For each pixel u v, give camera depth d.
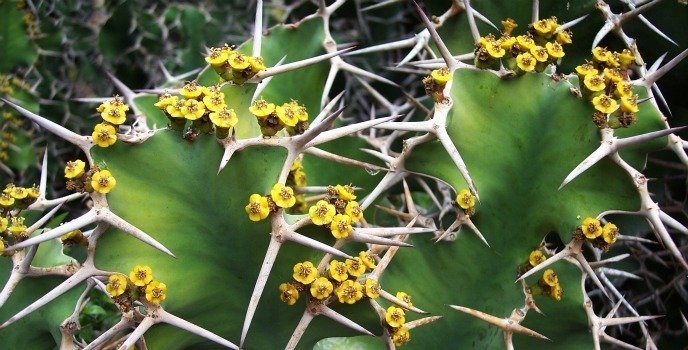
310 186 0.48
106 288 0.34
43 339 0.38
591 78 0.37
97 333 0.52
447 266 0.40
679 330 0.48
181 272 0.35
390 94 0.69
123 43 0.70
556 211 0.38
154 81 0.69
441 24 0.48
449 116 0.37
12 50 0.63
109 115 0.33
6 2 0.62
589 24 0.45
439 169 0.39
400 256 0.40
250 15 0.74
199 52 0.70
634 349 0.40
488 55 0.38
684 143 0.38
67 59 0.69
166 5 0.74
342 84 0.63
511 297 0.39
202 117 0.33
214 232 0.35
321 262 0.36
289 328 0.37
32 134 0.64
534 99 0.37
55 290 0.34
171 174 0.34
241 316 0.37
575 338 0.39
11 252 0.37
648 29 0.47
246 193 0.34
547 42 0.41
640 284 0.49
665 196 0.49
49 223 0.49
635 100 0.37
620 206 0.37
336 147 0.49
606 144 0.36
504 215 0.39
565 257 0.38
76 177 0.33
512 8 0.46
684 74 0.47
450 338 0.40
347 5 0.68
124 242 0.34
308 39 0.50
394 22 0.69
